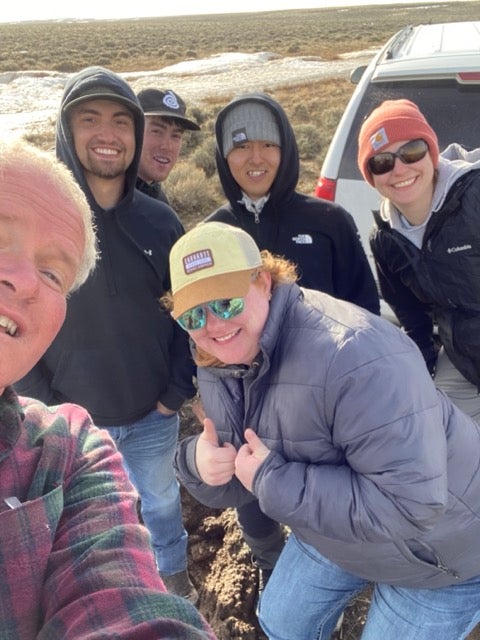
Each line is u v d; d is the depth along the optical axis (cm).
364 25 6944
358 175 379
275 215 287
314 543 194
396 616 197
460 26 468
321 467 163
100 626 99
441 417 159
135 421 268
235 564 304
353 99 390
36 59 3906
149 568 114
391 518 152
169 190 1027
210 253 153
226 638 275
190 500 358
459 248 254
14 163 108
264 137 264
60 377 255
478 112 357
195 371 270
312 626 223
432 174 253
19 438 117
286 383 160
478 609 195
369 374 149
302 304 165
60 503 115
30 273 103
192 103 2052
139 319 252
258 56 3981
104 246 241
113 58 4122
